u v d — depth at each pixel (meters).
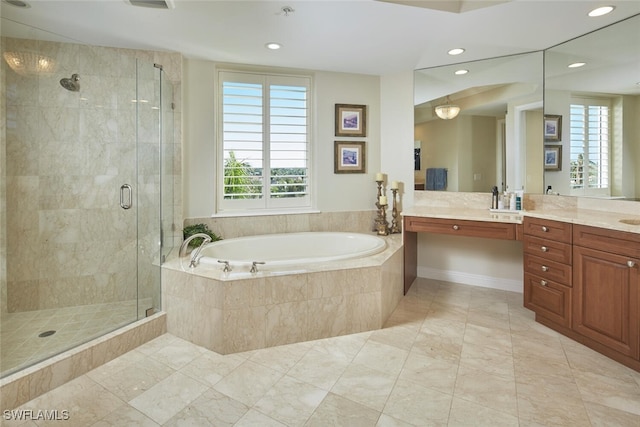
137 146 2.76
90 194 2.86
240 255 3.42
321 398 1.86
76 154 2.83
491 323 2.80
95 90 2.86
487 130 3.49
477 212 3.32
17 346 2.16
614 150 2.64
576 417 1.70
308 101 3.90
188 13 2.40
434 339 2.53
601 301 2.22
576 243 2.39
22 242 2.72
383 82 4.04
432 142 3.79
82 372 2.10
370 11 2.38
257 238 3.53
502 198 3.43
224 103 3.64
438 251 3.96
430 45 3.02
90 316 2.63
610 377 2.03
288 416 1.72
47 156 2.78
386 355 2.30
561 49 2.98
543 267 2.67
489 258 3.69
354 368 2.15
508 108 3.36
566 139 2.96
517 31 2.72
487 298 3.37
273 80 3.78
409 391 1.91
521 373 2.08
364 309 2.65
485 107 3.49
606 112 2.68
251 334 2.37
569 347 2.39
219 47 3.06
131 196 2.84
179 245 3.29
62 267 2.81
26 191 2.73
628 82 2.54
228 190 3.70
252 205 3.79
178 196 3.30
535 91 3.19
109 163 2.85
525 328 2.70
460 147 3.63
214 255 3.20
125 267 2.88
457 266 3.87
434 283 3.85
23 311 2.72
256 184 3.77
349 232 3.94
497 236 2.97
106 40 2.90
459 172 3.68
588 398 1.84
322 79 3.86
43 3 2.27
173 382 2.02
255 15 2.44
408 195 3.96
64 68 2.82
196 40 2.90
